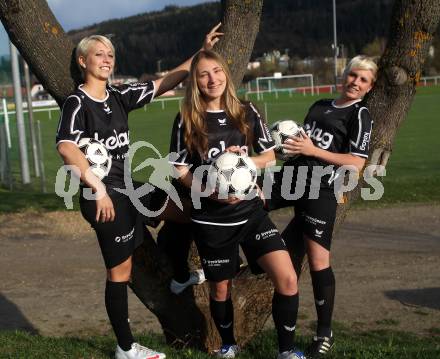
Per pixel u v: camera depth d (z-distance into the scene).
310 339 5.20
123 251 3.87
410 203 11.73
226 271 3.89
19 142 15.32
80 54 3.80
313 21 118.69
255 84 62.22
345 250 8.85
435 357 4.05
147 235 4.46
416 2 4.37
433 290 7.05
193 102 3.76
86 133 3.76
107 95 3.89
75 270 8.23
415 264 8.05
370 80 4.13
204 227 3.81
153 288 4.49
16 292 7.41
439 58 53.28
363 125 4.08
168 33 128.75
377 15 109.56
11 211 11.54
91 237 9.97
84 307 6.86
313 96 48.69
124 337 3.98
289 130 4.23
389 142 4.61
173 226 4.39
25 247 9.41
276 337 5.09
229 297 4.06
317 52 104.38
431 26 4.42
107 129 3.80
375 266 8.03
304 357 3.97
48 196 12.98
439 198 12.06
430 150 19.52
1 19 4.19
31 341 4.66
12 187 14.64
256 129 3.94
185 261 4.45
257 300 4.56
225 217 3.76
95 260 8.69
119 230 3.83
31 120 16.52
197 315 4.56
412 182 13.62
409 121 28.75
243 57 4.53
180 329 4.58
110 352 4.29
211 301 4.04
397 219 10.62
